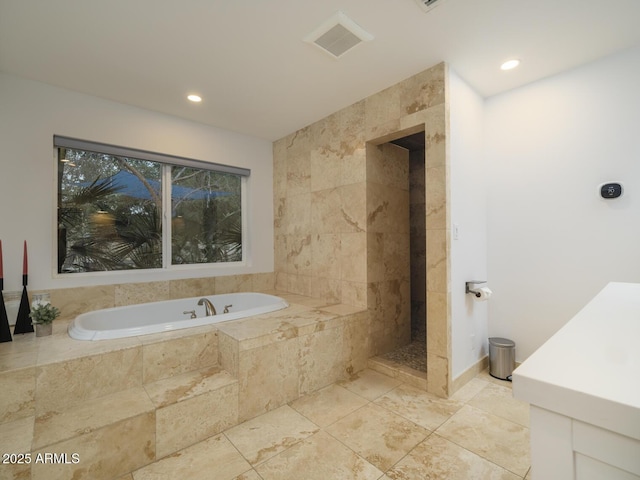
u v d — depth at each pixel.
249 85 2.31
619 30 1.71
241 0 1.48
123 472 1.39
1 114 2.11
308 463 1.45
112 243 2.64
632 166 1.90
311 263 3.10
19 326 1.95
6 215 2.12
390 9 1.54
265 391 1.89
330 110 2.77
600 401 0.41
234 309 3.11
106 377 1.63
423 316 3.45
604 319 0.86
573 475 0.45
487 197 2.54
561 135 2.17
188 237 3.07
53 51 1.87
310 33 1.73
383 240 2.72
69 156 2.44
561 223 2.18
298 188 3.25
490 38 1.78
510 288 2.43
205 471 1.40
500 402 1.98
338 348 2.33
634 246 1.90
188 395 1.61
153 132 2.75
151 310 2.63
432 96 2.08
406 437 1.63
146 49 1.86
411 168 3.57
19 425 1.36
